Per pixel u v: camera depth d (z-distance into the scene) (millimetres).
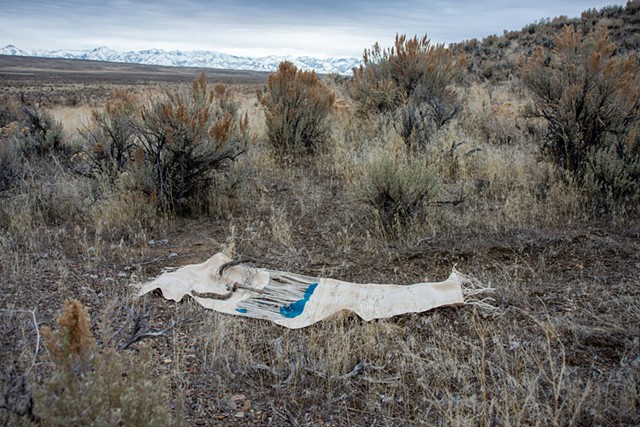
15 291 4375
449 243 5480
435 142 8242
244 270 4867
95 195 6887
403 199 5887
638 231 5527
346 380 3350
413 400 3184
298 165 9070
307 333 3943
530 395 2812
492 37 29297
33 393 2082
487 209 6125
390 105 10883
